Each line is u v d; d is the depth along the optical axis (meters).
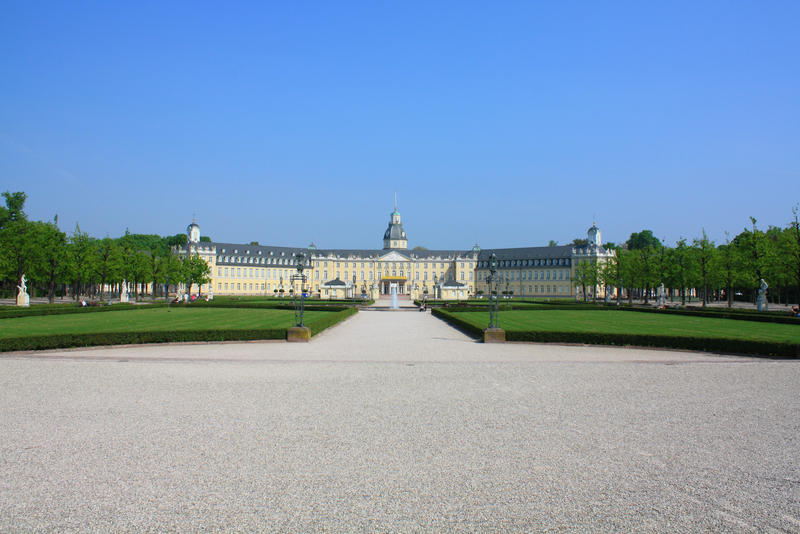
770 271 69.00
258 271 176.12
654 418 14.85
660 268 82.31
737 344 29.30
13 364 24.14
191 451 11.80
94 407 15.78
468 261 188.62
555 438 12.95
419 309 86.44
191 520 8.59
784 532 8.37
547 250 174.88
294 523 8.52
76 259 84.06
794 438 13.06
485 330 35.25
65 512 8.84
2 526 8.34
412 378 21.09
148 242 183.00
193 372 22.25
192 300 96.62
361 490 9.78
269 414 15.05
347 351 30.08
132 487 9.84
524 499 9.48
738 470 10.94
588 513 8.96
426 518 8.73
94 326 39.94
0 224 103.69
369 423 14.16
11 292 107.69
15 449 11.88
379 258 189.88
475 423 14.23
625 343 32.66
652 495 9.70
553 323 48.00
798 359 27.30
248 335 34.78
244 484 10.01
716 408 16.08
